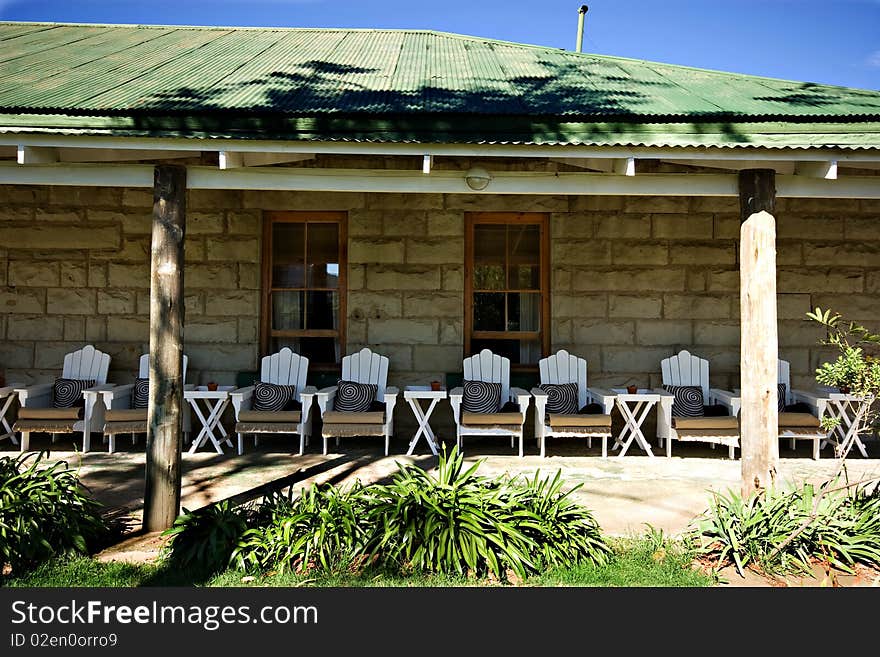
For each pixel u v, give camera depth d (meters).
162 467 3.71
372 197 6.43
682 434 5.52
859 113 3.96
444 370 6.43
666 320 6.43
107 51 5.99
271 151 3.74
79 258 6.41
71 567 3.19
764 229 3.93
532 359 6.54
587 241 6.43
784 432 5.51
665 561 3.28
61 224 6.39
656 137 3.78
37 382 6.38
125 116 3.66
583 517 3.52
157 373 3.73
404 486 3.50
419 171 4.12
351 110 3.76
